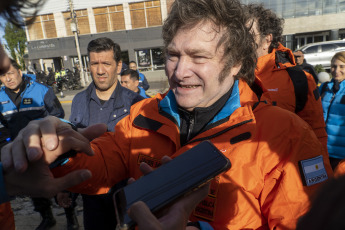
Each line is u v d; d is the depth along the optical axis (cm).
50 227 293
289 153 96
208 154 75
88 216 177
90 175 70
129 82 375
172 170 73
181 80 101
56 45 2072
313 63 1334
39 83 313
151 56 1994
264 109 106
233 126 99
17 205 357
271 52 211
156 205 63
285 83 184
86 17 1978
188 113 112
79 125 225
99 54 210
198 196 69
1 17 57
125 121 129
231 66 100
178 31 98
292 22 1822
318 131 189
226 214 95
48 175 70
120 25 1970
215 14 93
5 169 68
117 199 68
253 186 95
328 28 1788
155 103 120
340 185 32
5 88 303
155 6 1892
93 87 228
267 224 99
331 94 261
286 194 92
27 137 68
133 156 118
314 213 33
